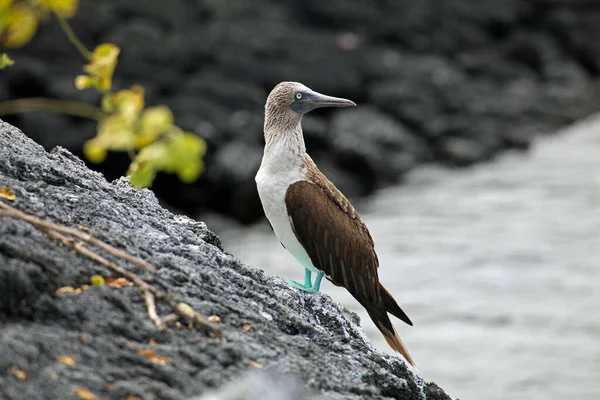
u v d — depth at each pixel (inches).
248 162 1171.3
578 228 1039.6
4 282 205.6
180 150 296.5
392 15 1507.1
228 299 245.8
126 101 307.3
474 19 1536.7
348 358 245.4
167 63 1318.9
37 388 189.8
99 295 218.4
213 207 1167.6
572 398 672.4
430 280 909.8
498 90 1414.9
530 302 850.8
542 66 1498.5
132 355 205.9
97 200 262.5
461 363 729.6
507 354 743.1
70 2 324.8
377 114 1299.2
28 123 1172.5
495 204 1133.1
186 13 1417.3
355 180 1215.6
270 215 362.6
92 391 193.9
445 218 1092.5
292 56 1373.0
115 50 322.0
